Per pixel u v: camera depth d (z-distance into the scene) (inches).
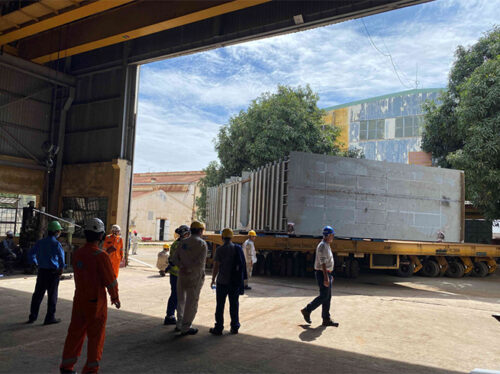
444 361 208.8
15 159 695.1
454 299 433.1
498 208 823.1
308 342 236.2
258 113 992.2
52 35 702.5
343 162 546.3
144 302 347.6
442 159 1005.2
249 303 358.0
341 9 507.2
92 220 172.7
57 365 186.1
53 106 759.7
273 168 577.6
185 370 182.7
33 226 564.4
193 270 244.1
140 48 700.7
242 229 676.7
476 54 933.8
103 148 717.9
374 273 685.3
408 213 577.3
